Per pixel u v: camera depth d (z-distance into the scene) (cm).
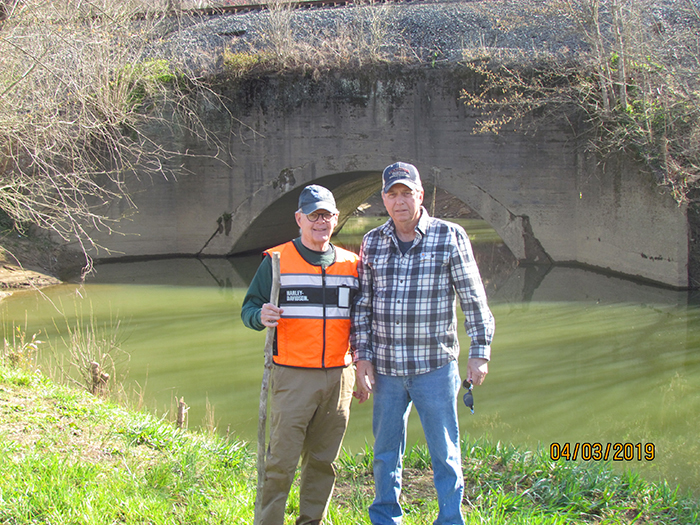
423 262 325
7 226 1620
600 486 419
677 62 1395
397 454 335
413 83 1708
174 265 1800
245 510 361
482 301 327
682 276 1307
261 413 315
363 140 1761
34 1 1051
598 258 1573
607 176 1517
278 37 1798
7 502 346
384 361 328
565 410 686
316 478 340
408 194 324
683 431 621
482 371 321
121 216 1831
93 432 481
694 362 850
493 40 1722
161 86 1750
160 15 1969
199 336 1049
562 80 1583
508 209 1688
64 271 1636
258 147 1842
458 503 317
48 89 1102
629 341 962
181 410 555
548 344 959
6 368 636
